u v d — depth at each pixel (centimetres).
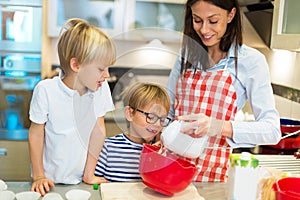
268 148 188
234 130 126
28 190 121
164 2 256
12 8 256
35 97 130
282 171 135
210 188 129
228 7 121
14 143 268
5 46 261
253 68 132
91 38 101
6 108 267
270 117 130
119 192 120
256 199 113
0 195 112
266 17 216
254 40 241
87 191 121
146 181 119
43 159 134
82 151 129
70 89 125
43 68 266
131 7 269
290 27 159
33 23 260
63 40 107
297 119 194
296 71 196
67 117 129
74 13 271
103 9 272
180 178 115
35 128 130
